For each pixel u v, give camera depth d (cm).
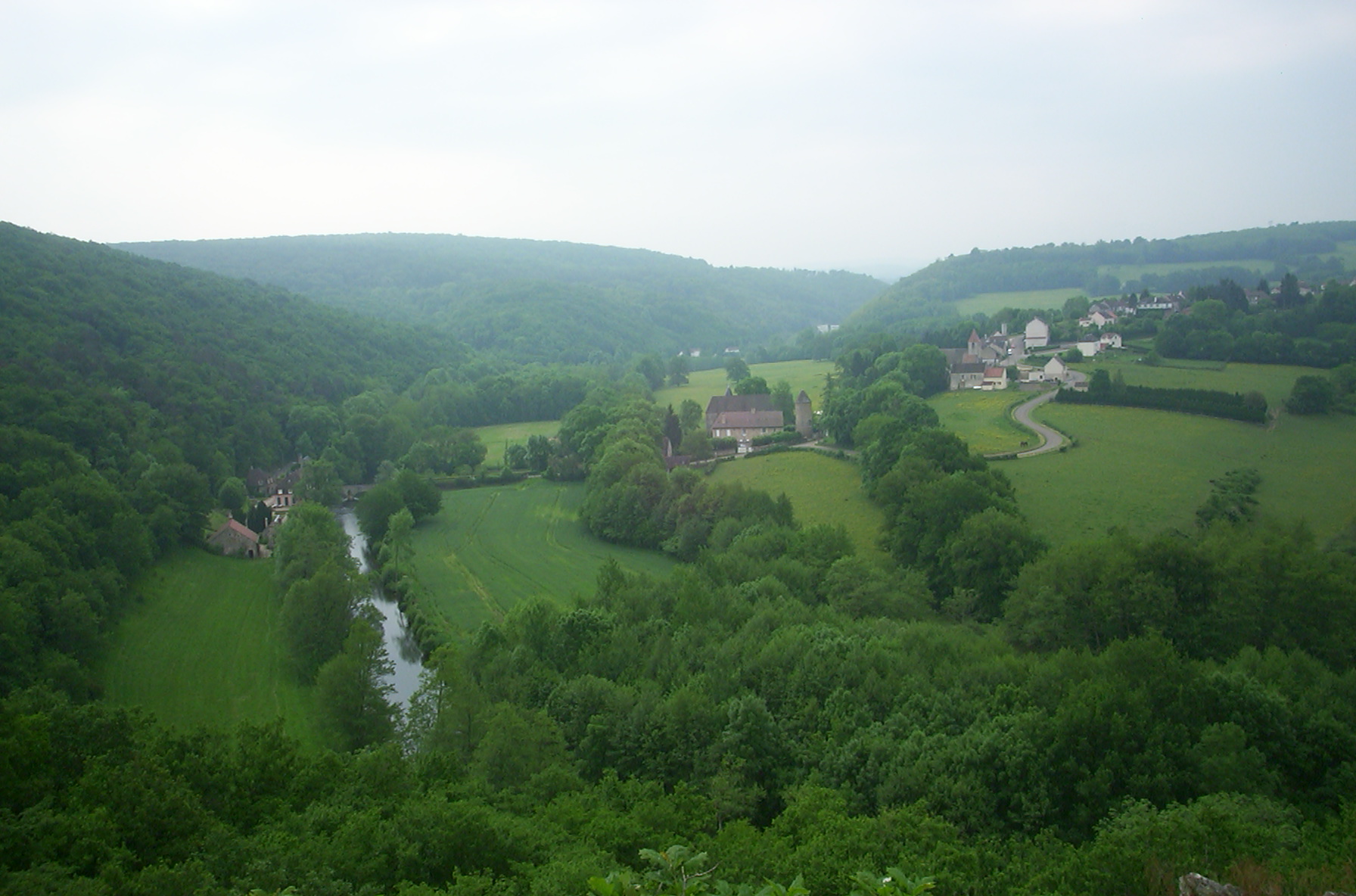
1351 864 2767
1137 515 9619
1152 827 3156
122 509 9662
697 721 5109
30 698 4247
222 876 3027
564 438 16638
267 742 4147
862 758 4553
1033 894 2933
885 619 6712
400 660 8300
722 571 8212
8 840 2958
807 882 2966
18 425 10906
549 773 4531
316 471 14862
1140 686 4634
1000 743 4262
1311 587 6394
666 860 1911
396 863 3238
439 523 13350
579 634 6712
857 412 14388
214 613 9225
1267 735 4431
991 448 12412
